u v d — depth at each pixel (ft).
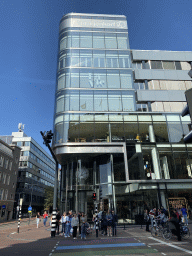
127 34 102.94
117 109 85.76
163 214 44.21
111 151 78.33
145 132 81.61
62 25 104.32
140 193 73.05
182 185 73.97
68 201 84.64
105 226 48.03
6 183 145.69
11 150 158.61
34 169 228.22
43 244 35.99
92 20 104.12
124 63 95.96
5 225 99.86
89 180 82.94
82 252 28.35
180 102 92.48
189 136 32.68
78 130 80.07
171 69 99.86
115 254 26.50
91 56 95.50
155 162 76.43
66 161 89.30
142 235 44.16
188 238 38.24
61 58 96.17
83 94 86.89
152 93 92.38
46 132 44.73
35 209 226.99
